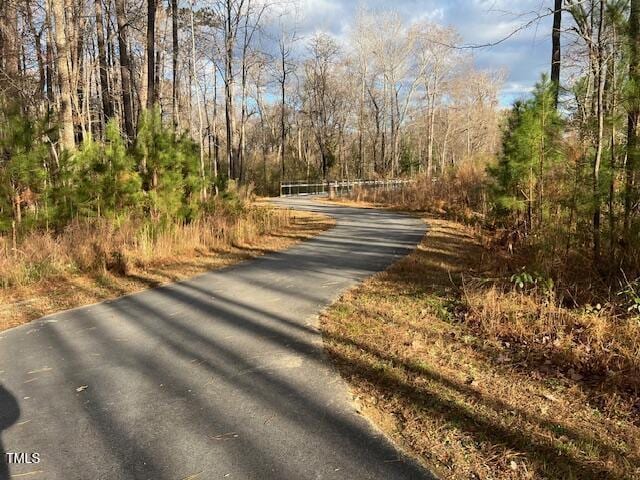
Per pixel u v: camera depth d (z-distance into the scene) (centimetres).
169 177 1047
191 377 396
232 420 327
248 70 3297
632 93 575
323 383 382
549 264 616
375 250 982
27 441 306
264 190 3606
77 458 287
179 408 345
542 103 923
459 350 443
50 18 1478
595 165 604
